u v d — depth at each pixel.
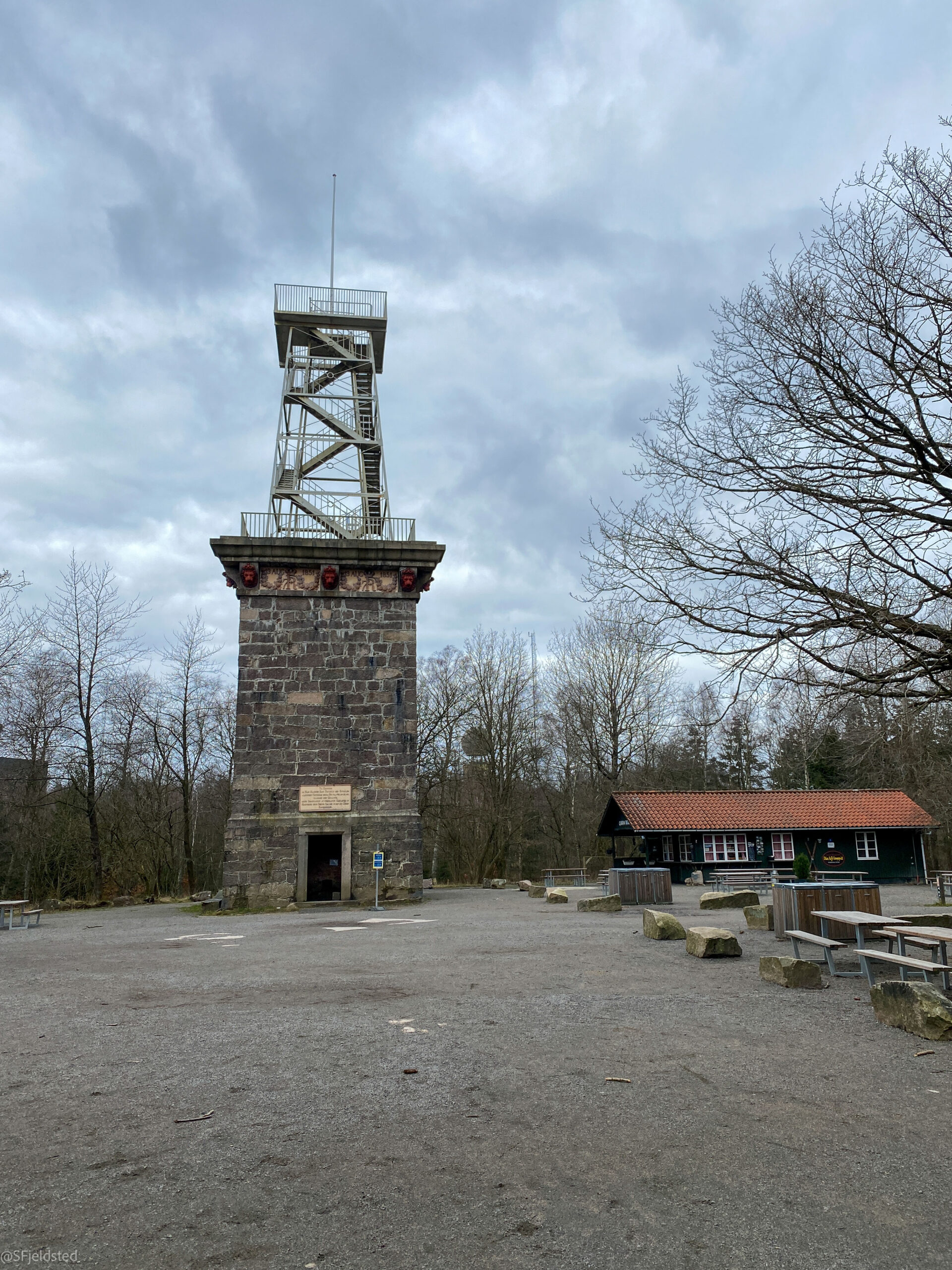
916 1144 4.71
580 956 11.63
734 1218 3.86
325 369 29.97
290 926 17.34
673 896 25.08
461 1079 5.94
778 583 10.73
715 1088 5.70
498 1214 3.91
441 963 11.20
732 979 9.73
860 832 32.28
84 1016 8.23
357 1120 5.16
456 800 46.97
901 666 10.36
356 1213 3.95
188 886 42.75
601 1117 5.16
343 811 23.14
